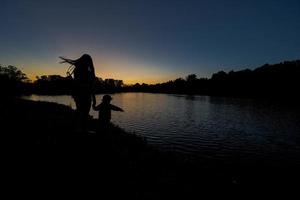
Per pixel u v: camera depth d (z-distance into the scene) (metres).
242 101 116.88
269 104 98.50
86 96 7.92
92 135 8.26
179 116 55.97
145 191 5.64
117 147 9.11
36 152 6.75
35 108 23.31
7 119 12.37
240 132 38.25
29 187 4.65
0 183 4.65
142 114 58.09
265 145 29.83
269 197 13.51
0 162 5.73
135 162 7.82
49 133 9.22
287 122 49.53
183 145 28.78
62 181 5.11
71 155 6.77
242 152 26.28
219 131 38.75
